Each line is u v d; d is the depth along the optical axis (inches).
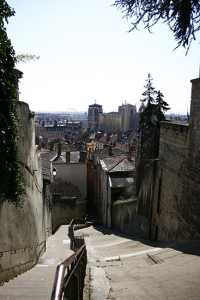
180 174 472.4
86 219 1282.0
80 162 1443.2
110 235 832.9
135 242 620.7
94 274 313.1
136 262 380.2
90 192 1594.5
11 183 268.4
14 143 273.3
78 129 4148.6
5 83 244.5
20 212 345.1
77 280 204.1
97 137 3361.2
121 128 5142.7
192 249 383.9
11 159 267.1
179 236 464.1
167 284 243.4
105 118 5767.7
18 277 297.1
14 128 274.5
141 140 822.5
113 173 1008.2
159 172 589.3
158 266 321.7
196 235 399.9
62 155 1537.9
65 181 1418.6
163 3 274.5
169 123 531.5
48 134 5344.5
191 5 268.7
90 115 5767.7
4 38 234.7
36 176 473.4
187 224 433.7
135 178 838.5
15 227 320.2
